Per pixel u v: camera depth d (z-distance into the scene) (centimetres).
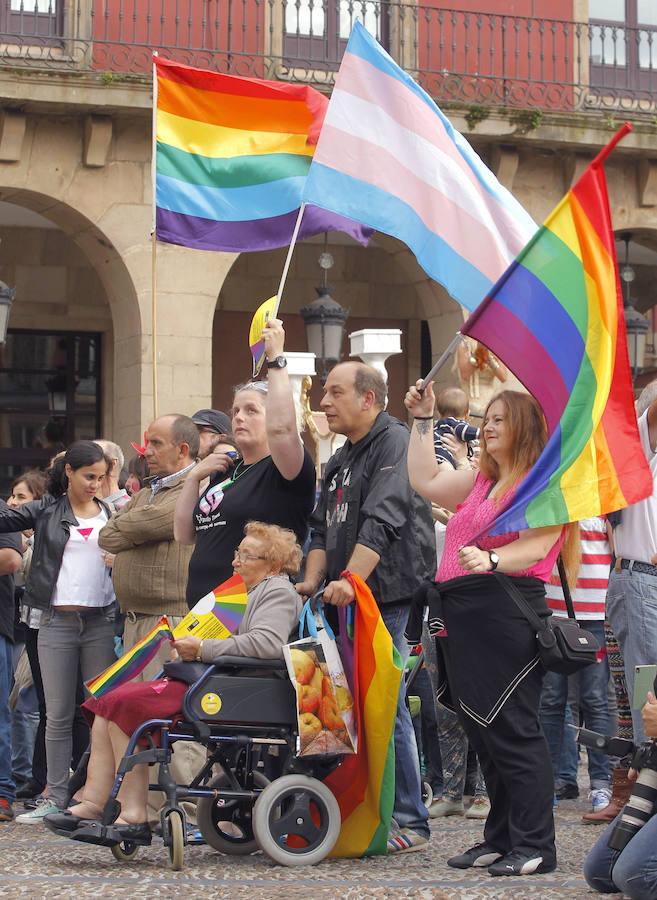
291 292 2177
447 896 623
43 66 1766
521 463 679
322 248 2192
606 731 955
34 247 2114
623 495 652
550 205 1956
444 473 717
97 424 2162
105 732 734
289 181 1004
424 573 765
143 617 843
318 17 1922
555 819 902
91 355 2158
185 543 809
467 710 674
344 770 739
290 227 1002
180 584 838
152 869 710
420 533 773
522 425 677
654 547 788
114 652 928
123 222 1806
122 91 1756
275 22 1892
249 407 788
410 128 824
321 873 694
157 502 842
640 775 610
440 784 962
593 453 656
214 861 732
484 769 692
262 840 710
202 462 799
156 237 990
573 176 1953
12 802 933
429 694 945
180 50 1850
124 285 1823
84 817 728
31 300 2114
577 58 2009
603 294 660
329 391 767
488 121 1881
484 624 670
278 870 703
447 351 699
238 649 725
